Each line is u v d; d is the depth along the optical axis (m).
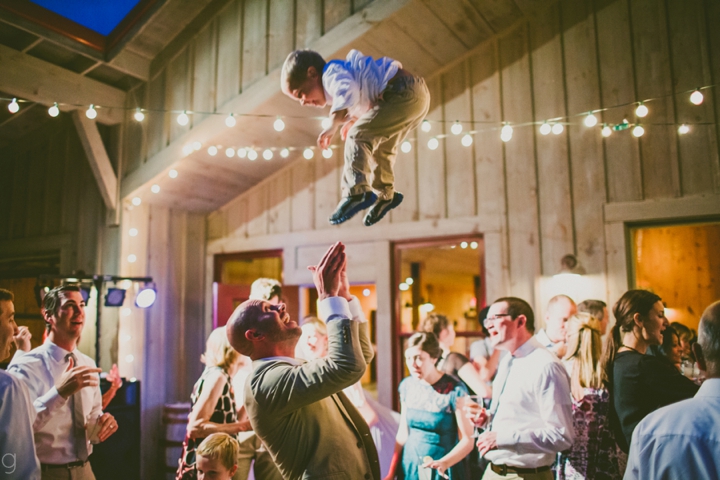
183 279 5.35
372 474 1.76
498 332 2.39
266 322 1.76
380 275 4.77
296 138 4.83
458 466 2.81
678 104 3.88
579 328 2.55
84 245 5.12
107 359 4.71
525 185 4.32
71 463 2.54
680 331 3.97
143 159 4.79
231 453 2.39
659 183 3.88
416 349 2.87
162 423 4.85
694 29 3.87
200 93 4.57
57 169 5.51
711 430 1.30
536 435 2.15
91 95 4.69
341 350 1.56
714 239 5.88
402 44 4.19
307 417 1.64
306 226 5.15
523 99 4.40
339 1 4.02
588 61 4.20
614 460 2.33
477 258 5.53
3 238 5.93
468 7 4.06
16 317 5.81
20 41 4.18
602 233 4.02
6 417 1.80
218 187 5.18
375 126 1.62
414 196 4.72
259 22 4.35
